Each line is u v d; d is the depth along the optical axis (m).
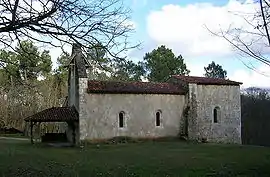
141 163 20.59
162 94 35.62
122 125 33.91
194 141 35.12
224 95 37.81
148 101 34.97
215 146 31.34
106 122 33.09
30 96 51.94
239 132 38.12
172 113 35.91
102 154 25.36
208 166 19.31
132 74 59.34
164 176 15.91
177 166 19.34
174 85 37.59
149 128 34.75
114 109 33.53
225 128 37.47
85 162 20.91
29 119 32.25
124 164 20.09
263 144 45.91
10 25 6.40
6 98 53.03
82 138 32.06
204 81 37.19
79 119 32.25
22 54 7.88
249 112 47.94
